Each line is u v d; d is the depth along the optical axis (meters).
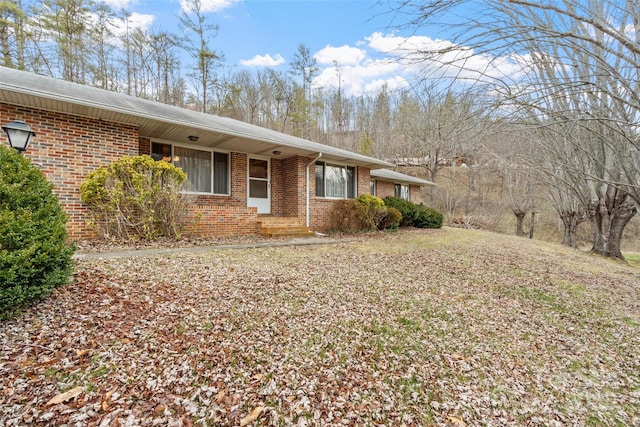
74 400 2.09
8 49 16.52
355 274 5.72
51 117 6.09
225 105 28.23
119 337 2.84
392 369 2.93
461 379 2.90
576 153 6.76
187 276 4.63
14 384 2.16
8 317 2.86
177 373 2.48
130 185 6.82
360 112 32.97
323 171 12.07
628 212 11.15
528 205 20.08
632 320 4.70
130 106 6.73
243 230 9.28
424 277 6.00
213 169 9.75
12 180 2.97
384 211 12.41
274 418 2.18
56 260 3.12
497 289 5.73
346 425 2.20
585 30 3.65
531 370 3.18
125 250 6.06
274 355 2.91
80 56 19.64
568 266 8.55
